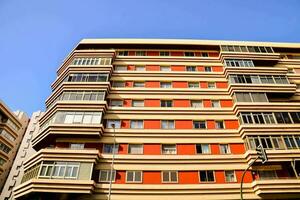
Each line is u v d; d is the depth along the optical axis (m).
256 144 24.75
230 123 27.33
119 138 25.86
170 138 26.05
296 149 24.27
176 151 25.33
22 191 21.73
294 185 22.00
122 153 24.94
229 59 32.78
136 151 25.28
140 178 23.34
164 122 27.45
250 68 31.36
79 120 26.11
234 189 22.64
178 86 30.84
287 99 30.56
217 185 22.84
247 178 23.45
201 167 24.05
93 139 25.59
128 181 23.14
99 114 26.58
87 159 23.03
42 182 21.02
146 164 24.11
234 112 28.02
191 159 24.47
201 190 22.58
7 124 46.44
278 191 21.77
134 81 31.17
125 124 27.08
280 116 26.91
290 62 35.16
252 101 28.30
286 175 23.94
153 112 27.88
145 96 29.44
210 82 31.45
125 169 23.77
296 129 25.66
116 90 29.72
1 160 44.75
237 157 24.58
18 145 51.31
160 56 33.91
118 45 34.84
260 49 34.81
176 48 35.16
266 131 25.39
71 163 22.69
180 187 22.69
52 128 25.17
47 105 31.33
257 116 26.81
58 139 25.52
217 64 33.38
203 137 26.16
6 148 46.25
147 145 25.58
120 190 22.39
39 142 26.78
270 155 23.64
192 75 31.78
